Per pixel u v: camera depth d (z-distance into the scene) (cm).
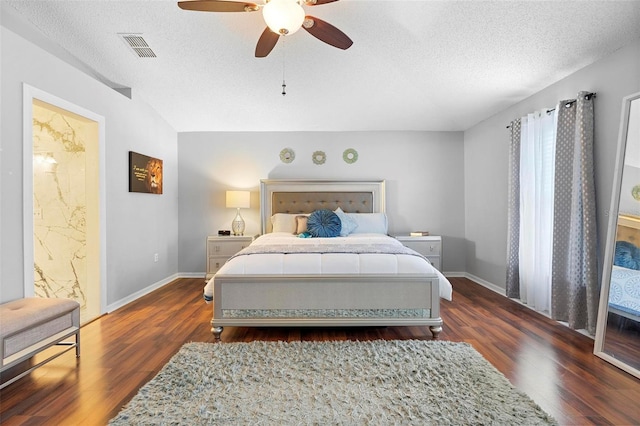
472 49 285
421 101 397
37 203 346
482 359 215
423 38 278
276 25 196
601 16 223
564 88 299
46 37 283
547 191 312
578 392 179
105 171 324
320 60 320
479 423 152
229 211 496
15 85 232
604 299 226
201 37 287
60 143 345
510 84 328
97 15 260
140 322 297
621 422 154
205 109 423
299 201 485
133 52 307
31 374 202
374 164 495
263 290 260
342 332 272
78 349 225
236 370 201
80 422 157
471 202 472
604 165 253
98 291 315
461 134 493
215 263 461
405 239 452
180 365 208
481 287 426
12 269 229
